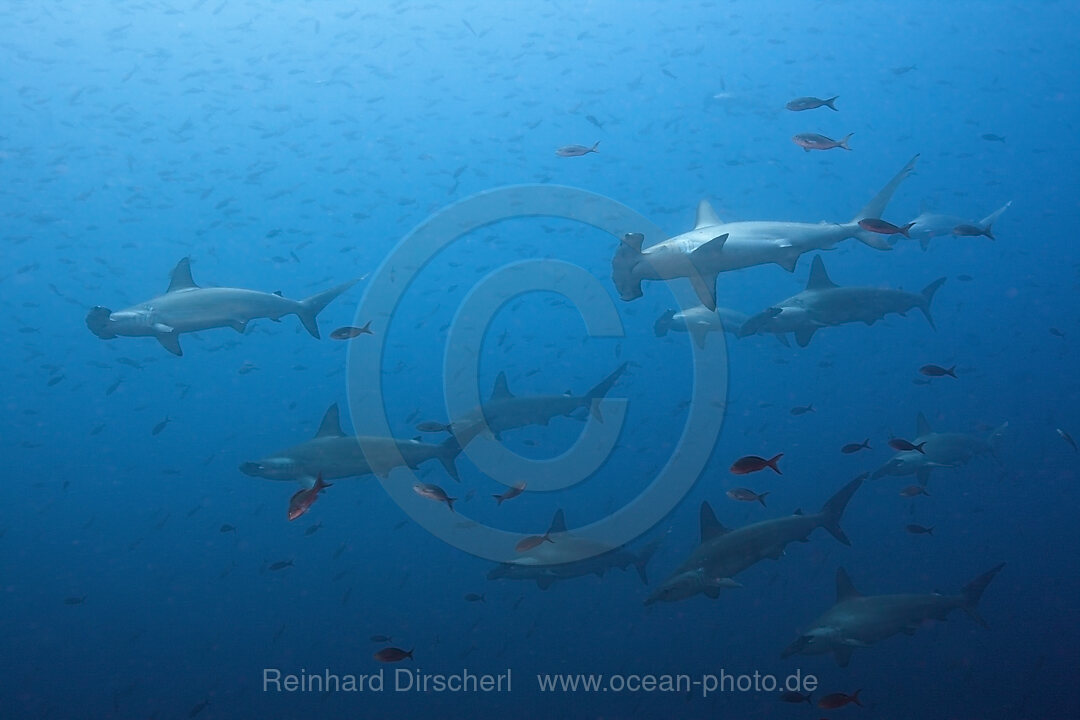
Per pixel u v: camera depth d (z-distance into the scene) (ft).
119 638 55.26
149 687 45.57
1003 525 66.39
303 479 27.22
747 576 52.75
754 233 24.94
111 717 41.75
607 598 52.70
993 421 86.79
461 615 51.21
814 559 54.49
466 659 44.93
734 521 56.90
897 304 31.24
